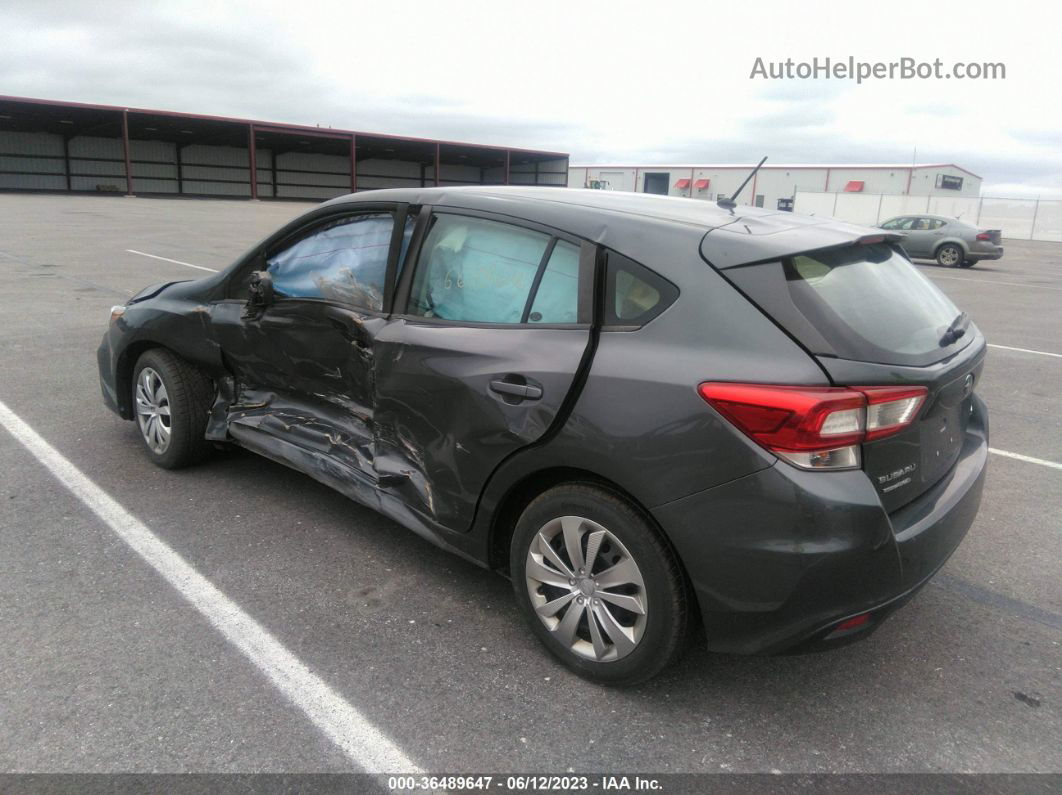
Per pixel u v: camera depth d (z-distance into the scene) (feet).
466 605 9.47
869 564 6.71
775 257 7.18
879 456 6.89
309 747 7.03
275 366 11.30
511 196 9.06
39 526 11.12
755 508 6.64
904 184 153.38
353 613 9.21
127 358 13.50
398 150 189.37
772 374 6.64
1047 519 12.76
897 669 8.54
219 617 9.02
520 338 8.14
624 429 7.13
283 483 12.91
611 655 7.80
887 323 7.45
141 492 12.37
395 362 9.21
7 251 46.65
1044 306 40.86
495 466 8.18
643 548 7.27
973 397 9.84
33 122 142.92
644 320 7.41
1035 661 8.77
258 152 181.06
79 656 8.18
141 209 100.48
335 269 10.55
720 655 8.69
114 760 6.77
